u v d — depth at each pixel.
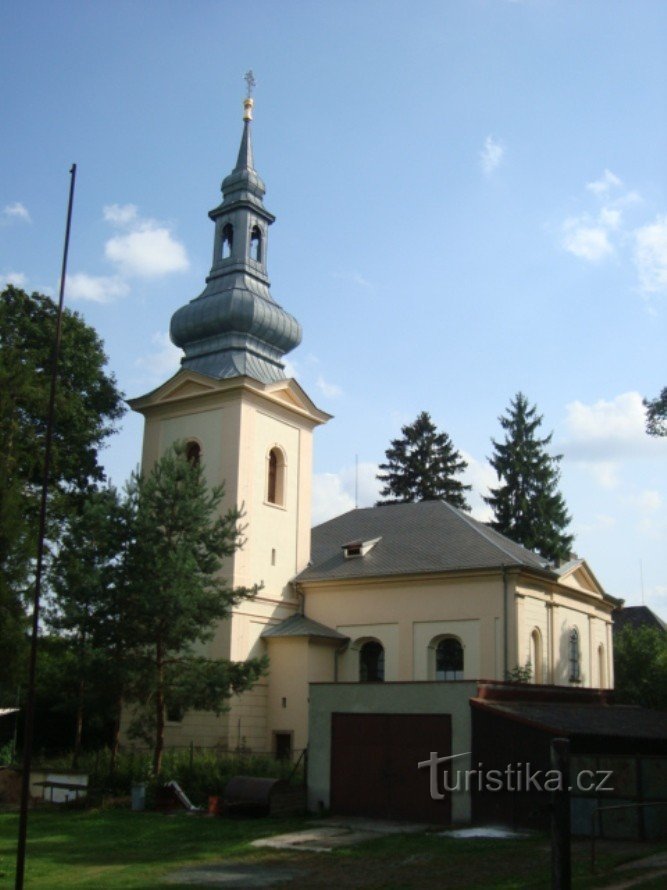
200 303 43.41
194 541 30.47
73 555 29.88
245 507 39.59
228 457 40.19
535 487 70.31
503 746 24.33
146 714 30.48
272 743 37.94
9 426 38.66
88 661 28.55
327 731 27.47
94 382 45.09
